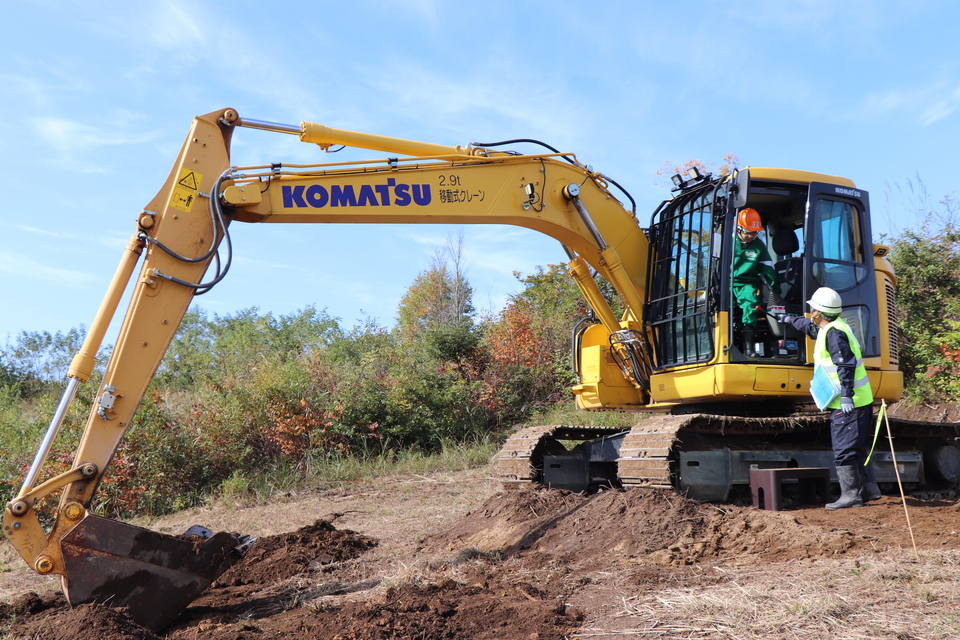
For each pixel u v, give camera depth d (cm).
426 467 1170
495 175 692
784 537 502
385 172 632
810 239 680
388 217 629
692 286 715
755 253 678
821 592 368
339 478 1119
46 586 593
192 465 1077
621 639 341
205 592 510
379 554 611
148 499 1011
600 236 742
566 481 782
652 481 628
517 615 385
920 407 1116
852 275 705
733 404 725
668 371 732
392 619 383
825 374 624
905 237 1179
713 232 685
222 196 542
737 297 678
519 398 1585
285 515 880
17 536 427
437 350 1630
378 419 1323
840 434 617
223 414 1205
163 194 525
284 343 1903
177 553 441
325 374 1388
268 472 1138
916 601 346
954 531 491
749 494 690
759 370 659
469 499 886
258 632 400
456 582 474
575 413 1448
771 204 748
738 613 350
